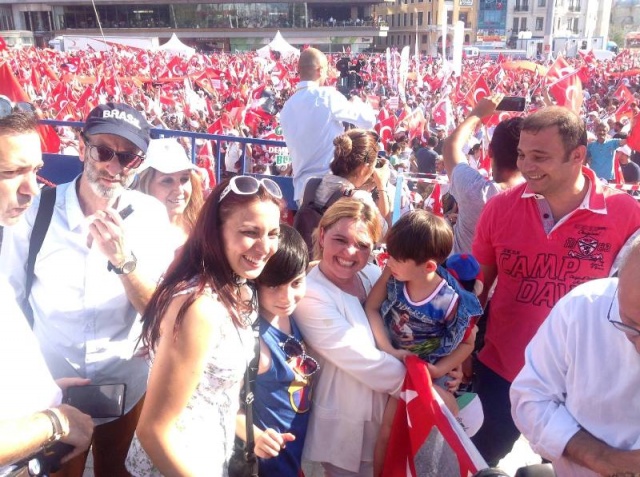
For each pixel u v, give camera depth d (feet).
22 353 6.00
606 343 6.47
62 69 105.09
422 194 25.41
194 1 250.57
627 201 9.04
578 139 8.68
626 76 127.34
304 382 8.38
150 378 6.36
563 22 285.84
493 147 11.03
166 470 6.28
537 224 9.38
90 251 8.17
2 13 247.70
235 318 6.53
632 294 5.65
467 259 9.16
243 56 172.96
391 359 8.42
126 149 8.09
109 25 253.65
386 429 8.71
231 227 6.39
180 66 118.93
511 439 10.48
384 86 105.91
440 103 48.29
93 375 8.35
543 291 9.50
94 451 8.98
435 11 256.11
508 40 273.95
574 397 6.77
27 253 8.16
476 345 11.08
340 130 15.78
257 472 7.38
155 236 8.87
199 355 6.19
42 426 5.82
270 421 8.14
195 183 11.74
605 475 6.30
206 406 6.61
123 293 8.36
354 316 8.59
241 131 45.73
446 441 7.76
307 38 253.44
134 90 78.18
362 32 251.80
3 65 30.71
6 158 6.72
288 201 18.45
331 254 8.56
